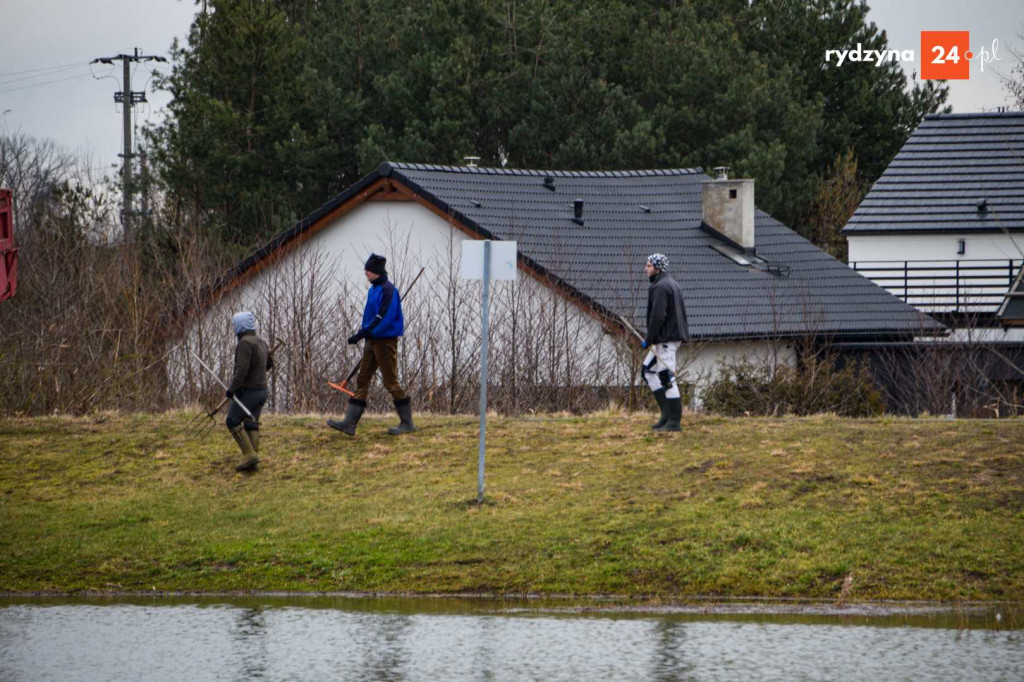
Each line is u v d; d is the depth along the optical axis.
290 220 161.88
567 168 170.50
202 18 175.75
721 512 43.41
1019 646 31.36
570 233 111.12
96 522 47.06
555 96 175.88
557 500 46.06
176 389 77.62
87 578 41.69
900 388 89.06
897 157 160.12
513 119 177.25
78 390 73.38
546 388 76.88
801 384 79.88
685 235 121.31
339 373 77.50
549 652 31.52
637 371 77.38
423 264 107.25
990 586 36.78
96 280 85.44
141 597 39.72
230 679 29.56
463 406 75.88
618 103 176.88
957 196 153.12
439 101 168.62
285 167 169.25
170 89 185.00
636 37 187.75
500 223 107.88
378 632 34.03
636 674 29.31
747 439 52.19
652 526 42.53
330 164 173.25
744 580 38.31
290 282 93.00
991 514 41.59
